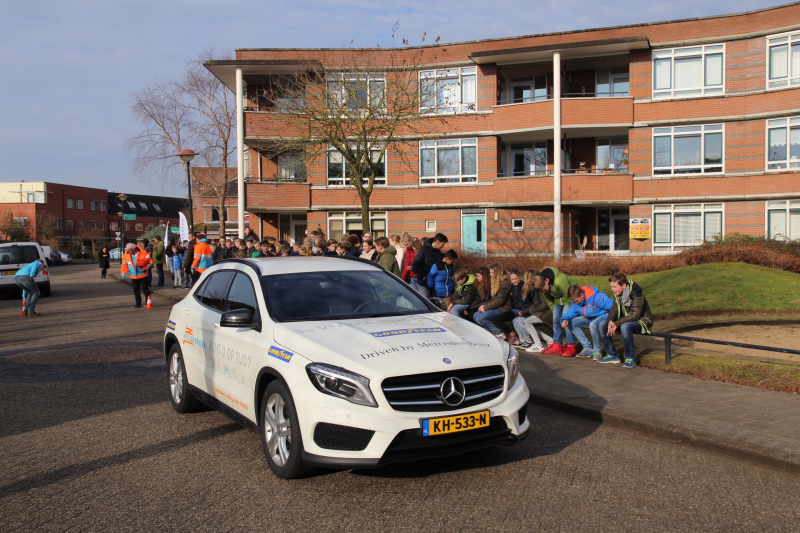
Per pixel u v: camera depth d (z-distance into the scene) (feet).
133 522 12.74
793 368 24.68
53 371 28.09
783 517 12.98
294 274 18.47
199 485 14.70
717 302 42.14
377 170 88.02
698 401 21.40
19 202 253.85
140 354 32.32
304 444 13.88
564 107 78.74
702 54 77.10
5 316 51.03
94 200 287.69
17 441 18.12
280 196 88.12
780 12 73.51
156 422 20.11
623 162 84.64
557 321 30.63
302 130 69.41
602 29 80.33
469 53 83.92
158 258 79.97
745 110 75.46
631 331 27.04
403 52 85.71
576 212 85.25
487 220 84.53
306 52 87.30
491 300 32.32
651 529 12.37
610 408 20.48
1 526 12.60
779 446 16.58
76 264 203.00
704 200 77.05
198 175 130.41
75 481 15.02
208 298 20.56
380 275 19.72
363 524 12.55
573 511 13.19
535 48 77.87
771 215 74.59
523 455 16.88
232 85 92.89
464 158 85.35
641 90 79.00
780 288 44.50
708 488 14.56
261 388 15.76
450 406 13.97
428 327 16.10
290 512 13.14
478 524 12.55
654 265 61.52
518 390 15.30
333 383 13.75
